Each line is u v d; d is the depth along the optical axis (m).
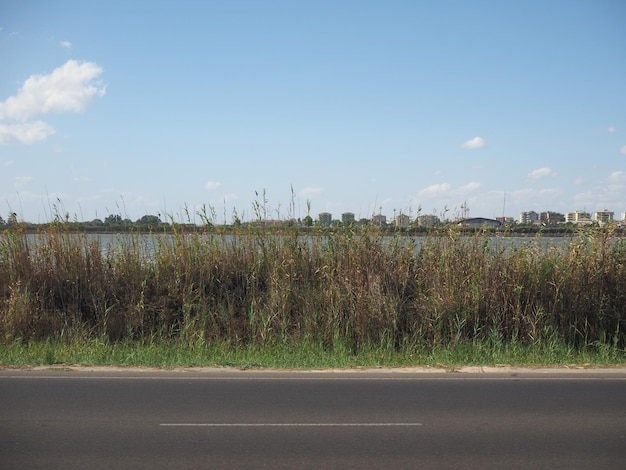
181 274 13.18
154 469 5.41
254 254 13.60
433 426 6.75
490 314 12.16
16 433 6.43
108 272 13.25
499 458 5.74
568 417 7.15
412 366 10.50
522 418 7.09
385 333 12.02
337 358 11.00
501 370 10.12
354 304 12.37
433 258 13.04
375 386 8.78
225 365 10.42
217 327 12.47
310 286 13.02
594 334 12.17
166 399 7.90
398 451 5.92
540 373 9.86
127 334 12.41
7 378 9.19
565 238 13.59
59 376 9.36
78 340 11.98
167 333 12.44
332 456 5.77
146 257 13.53
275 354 11.33
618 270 12.61
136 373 9.66
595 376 9.63
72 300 12.93
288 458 5.70
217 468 5.44
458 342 11.73
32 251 13.34
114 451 5.88
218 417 7.05
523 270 12.51
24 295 12.53
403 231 13.79
